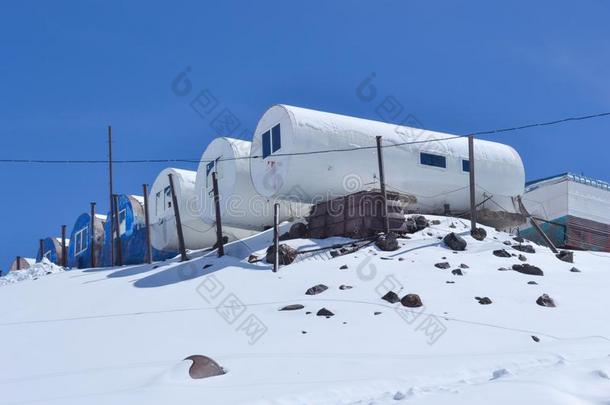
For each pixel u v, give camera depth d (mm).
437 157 26922
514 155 29094
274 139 25047
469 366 9695
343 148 24656
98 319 16219
